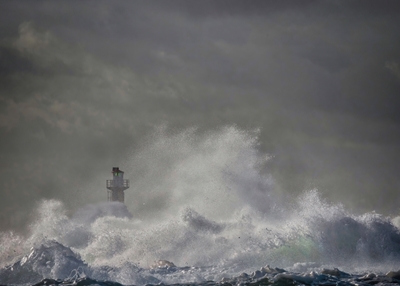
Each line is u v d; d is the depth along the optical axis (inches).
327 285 1959.9
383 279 2050.9
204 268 2347.4
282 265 2481.5
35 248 2266.2
